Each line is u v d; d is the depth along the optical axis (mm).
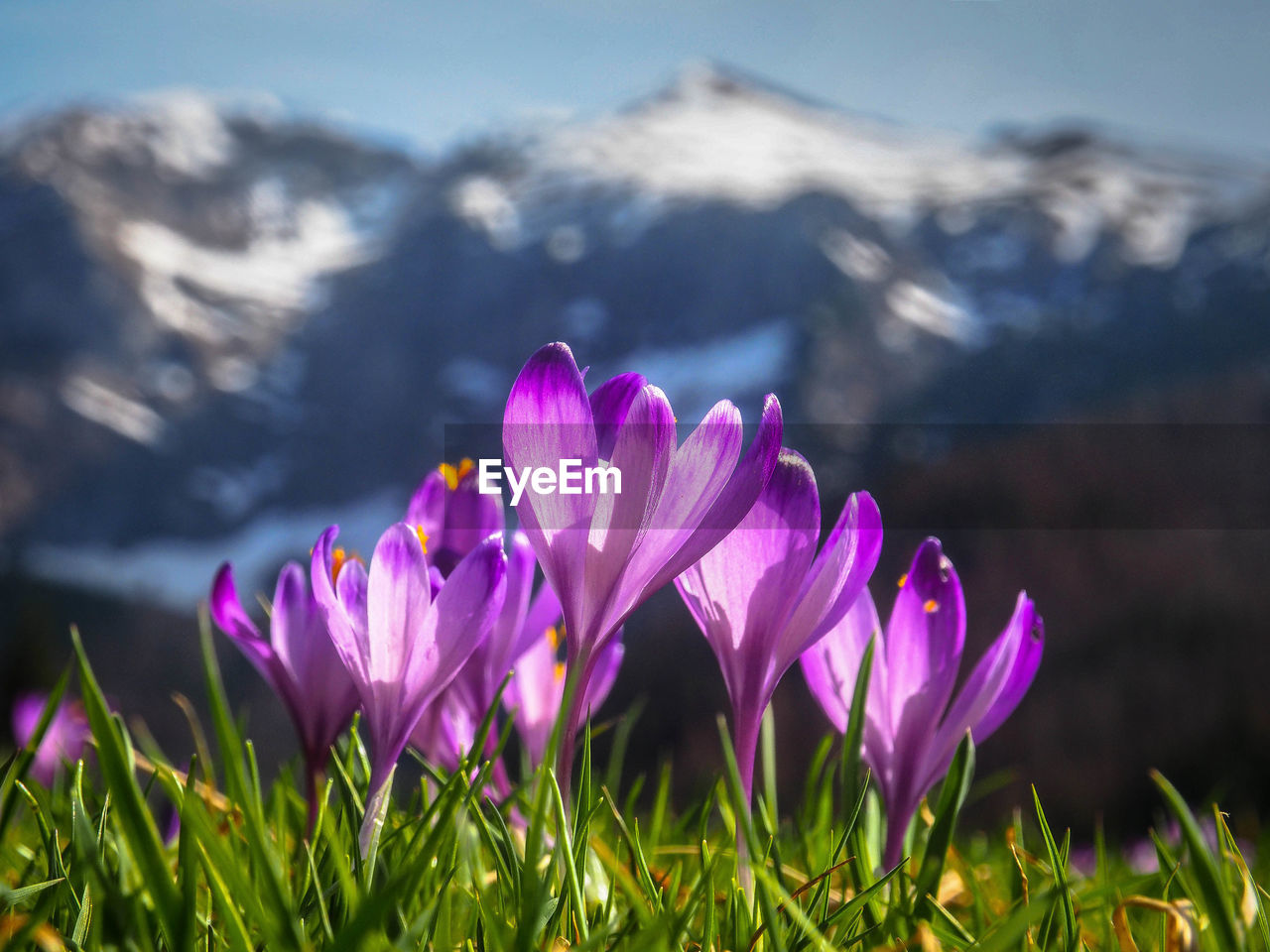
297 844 367
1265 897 320
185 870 266
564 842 295
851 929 308
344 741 394
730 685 319
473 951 293
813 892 339
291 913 268
